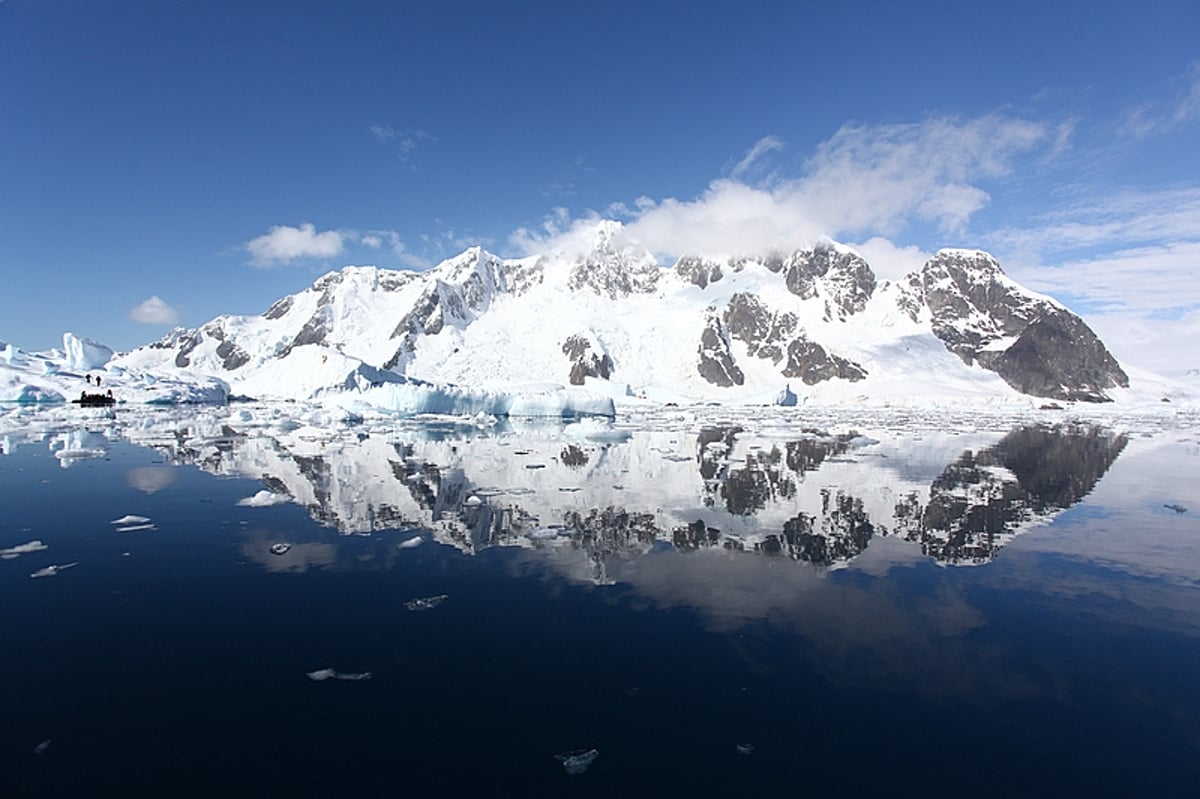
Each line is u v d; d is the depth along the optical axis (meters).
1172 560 13.23
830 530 15.51
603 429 42.94
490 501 18.42
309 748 6.38
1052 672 8.27
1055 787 5.96
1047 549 14.05
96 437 35.31
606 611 10.09
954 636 9.30
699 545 13.99
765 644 8.94
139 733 6.58
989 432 54.25
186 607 10.06
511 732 6.71
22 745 6.34
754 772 6.09
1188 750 6.57
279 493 19.09
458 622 9.59
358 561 12.54
